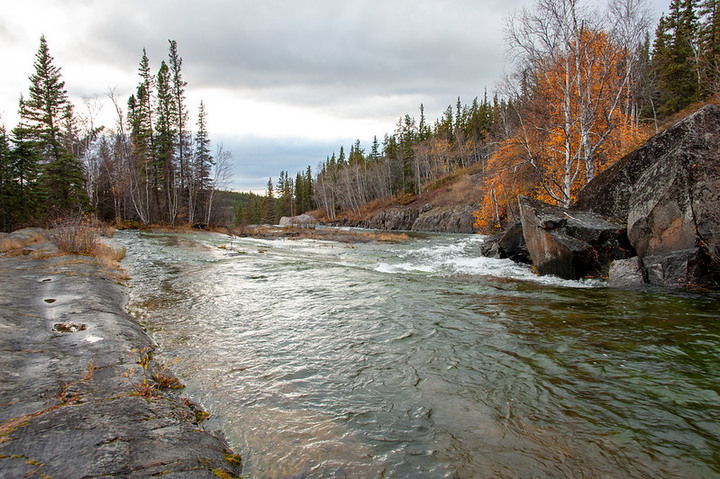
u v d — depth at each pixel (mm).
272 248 23469
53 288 8102
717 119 9969
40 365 4152
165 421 3281
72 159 34281
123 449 2664
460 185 61562
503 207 26547
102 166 44344
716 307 7457
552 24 15164
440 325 6719
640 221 10258
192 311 7781
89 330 5523
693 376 4523
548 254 11914
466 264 15195
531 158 17109
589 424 3559
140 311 7738
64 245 13844
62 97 38531
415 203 68125
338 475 2801
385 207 74938
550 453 3119
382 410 3840
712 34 36781
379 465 2936
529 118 17766
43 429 2801
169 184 46688
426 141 83250
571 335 6039
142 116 46938
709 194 9086
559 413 3764
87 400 3432
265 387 4371
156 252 18172
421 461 2992
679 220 9453
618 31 14281
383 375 4699
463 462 2984
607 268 10867
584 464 2977
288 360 5203
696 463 2982
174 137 46062
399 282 10930
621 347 5480
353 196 88312
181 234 33188
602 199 12375
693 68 34188
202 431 3301
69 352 4645
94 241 15008
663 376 4543
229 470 2777
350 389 4324
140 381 4078
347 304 8320
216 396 4137
